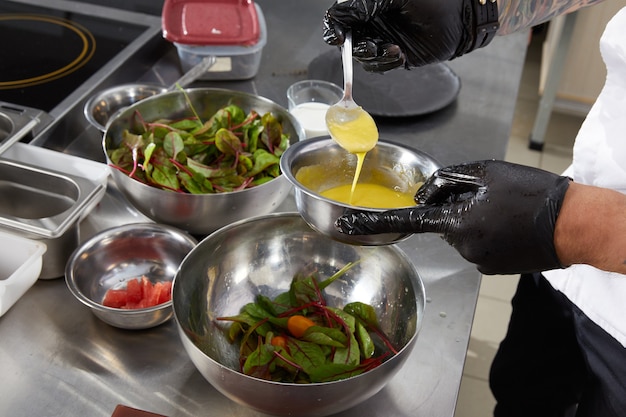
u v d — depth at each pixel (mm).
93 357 932
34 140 1220
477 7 998
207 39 1468
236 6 1583
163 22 1510
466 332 1011
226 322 993
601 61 2684
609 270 845
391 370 830
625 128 1017
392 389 918
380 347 967
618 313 1054
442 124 1449
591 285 1098
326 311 980
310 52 1653
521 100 3004
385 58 973
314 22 1773
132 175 1108
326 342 919
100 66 1501
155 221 1119
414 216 807
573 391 1300
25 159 1159
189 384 904
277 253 1059
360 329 949
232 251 1026
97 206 1190
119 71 1482
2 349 932
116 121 1207
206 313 983
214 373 804
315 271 1064
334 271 1059
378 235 845
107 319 952
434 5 970
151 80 1521
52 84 1426
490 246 823
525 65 3205
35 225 994
